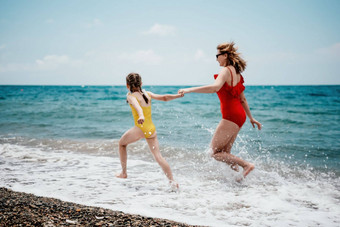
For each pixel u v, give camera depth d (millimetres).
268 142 7164
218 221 2674
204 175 4379
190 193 3520
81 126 10453
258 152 6062
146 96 3775
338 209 2986
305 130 9344
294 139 7613
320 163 5168
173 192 3557
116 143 7125
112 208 2947
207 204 3133
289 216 2799
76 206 2932
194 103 23484
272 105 21562
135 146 6676
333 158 5535
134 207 3004
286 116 13891
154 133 3777
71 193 3420
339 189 3684
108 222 2553
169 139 7496
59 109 17031
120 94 44406
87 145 6875
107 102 24250
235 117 3926
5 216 2521
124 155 3902
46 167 4777
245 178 4023
